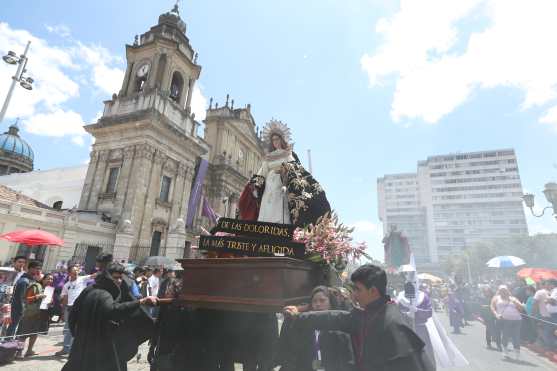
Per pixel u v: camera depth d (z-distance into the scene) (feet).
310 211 12.89
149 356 13.99
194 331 11.66
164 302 10.02
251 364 11.55
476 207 296.51
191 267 9.62
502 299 33.24
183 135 97.04
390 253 60.70
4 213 57.57
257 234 10.05
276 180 14.15
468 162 308.40
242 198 14.89
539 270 46.91
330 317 8.59
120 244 74.08
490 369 28.12
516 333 31.81
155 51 99.19
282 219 13.39
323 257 11.02
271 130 15.38
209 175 124.57
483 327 53.36
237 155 141.69
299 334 10.55
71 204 105.09
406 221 331.98
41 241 37.91
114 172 89.15
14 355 23.49
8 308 25.22
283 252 9.46
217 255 11.25
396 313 7.84
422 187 329.72
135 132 88.69
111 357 11.39
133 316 12.28
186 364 11.34
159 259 53.88
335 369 10.22
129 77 101.91
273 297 8.20
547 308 32.24
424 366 7.04
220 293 8.93
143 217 83.82
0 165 154.61
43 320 29.45
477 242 186.09
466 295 60.18
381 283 8.38
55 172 120.37
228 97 140.77
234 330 11.60
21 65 52.37
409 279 25.00
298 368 10.59
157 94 92.17
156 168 89.51
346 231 12.34
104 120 91.56
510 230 283.79
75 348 11.63
